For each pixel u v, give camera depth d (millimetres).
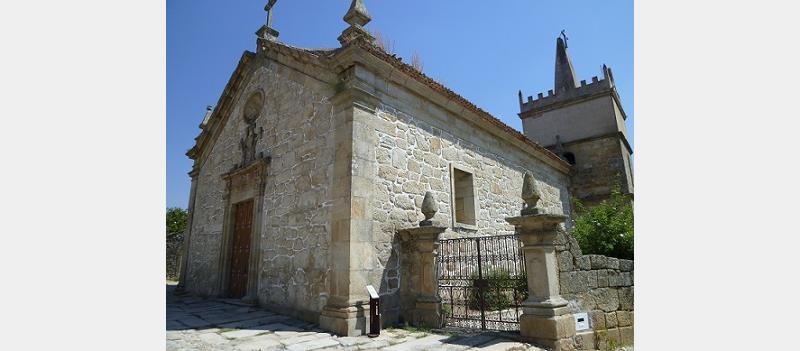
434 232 6957
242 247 9945
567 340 5383
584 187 17031
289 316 7484
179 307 8797
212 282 10734
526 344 5332
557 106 18734
